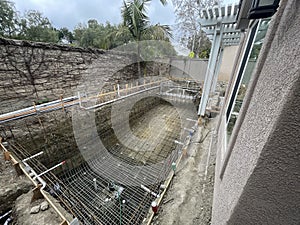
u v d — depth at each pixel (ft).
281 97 1.51
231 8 9.68
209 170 7.30
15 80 11.93
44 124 10.98
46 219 5.57
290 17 1.60
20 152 8.85
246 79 6.37
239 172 2.44
